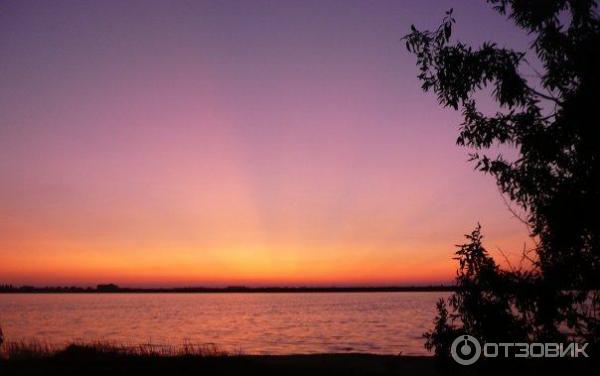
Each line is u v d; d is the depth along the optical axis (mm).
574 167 7516
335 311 136375
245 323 86125
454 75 8141
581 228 7383
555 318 7797
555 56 7793
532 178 7758
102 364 21078
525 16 7918
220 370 20359
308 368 22344
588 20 7621
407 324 79688
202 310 154875
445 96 8367
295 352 40125
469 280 8281
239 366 21484
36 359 22266
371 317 102625
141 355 23641
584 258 7504
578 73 7508
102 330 67125
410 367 24406
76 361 21688
